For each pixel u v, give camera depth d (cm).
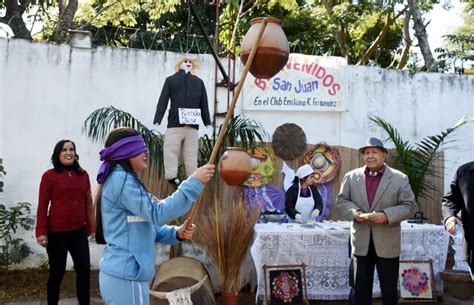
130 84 705
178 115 590
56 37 1041
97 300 573
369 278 443
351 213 437
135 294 251
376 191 441
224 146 643
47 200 471
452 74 784
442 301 594
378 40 1372
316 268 579
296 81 731
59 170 476
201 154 655
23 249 652
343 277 582
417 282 586
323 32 1479
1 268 667
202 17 1521
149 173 635
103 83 699
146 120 706
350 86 753
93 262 687
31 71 683
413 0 1133
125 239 252
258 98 721
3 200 669
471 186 361
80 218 482
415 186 722
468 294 586
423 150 744
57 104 688
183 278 485
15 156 675
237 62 723
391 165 754
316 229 579
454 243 627
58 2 1166
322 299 580
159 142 641
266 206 700
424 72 778
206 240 559
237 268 556
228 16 820
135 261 251
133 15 1395
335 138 743
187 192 244
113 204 252
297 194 639
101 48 700
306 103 732
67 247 479
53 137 685
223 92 720
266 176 708
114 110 648
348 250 573
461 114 786
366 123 755
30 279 639
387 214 421
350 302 502
